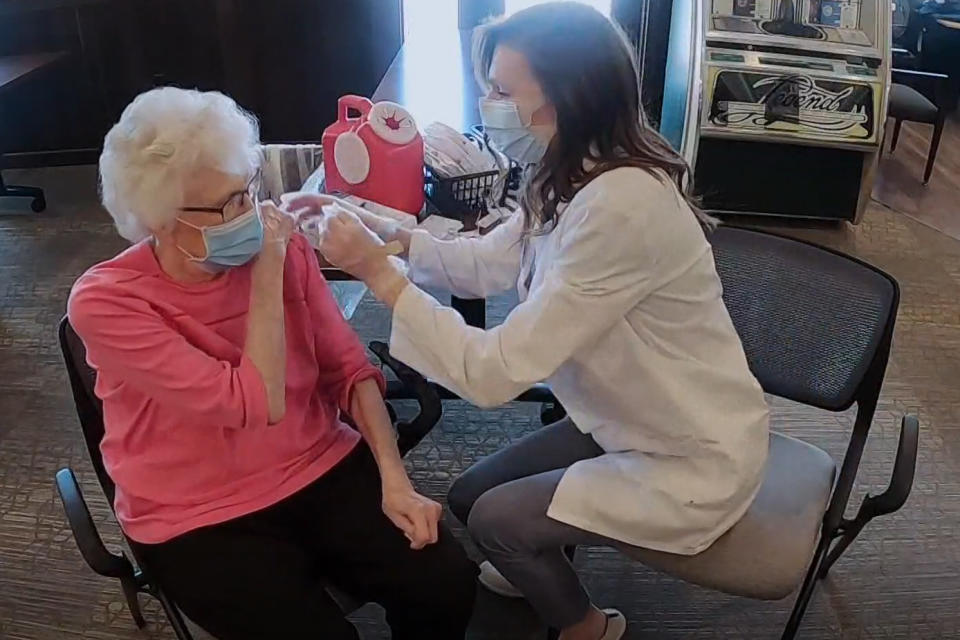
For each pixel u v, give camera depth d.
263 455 1.34
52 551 1.96
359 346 1.48
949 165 3.99
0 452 2.23
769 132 3.21
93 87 3.70
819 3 3.29
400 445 1.72
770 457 1.53
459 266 1.57
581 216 1.19
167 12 3.59
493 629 1.79
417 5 5.25
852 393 1.49
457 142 1.97
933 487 2.18
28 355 2.58
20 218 3.35
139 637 1.77
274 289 1.26
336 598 1.45
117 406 1.31
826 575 1.93
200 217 1.17
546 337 1.22
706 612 1.84
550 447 1.58
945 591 1.91
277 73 3.77
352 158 1.84
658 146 1.23
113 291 1.22
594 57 1.13
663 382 1.30
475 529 1.42
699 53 3.20
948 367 2.62
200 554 1.29
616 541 1.37
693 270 1.27
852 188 3.35
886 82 3.23
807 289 1.53
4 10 3.28
